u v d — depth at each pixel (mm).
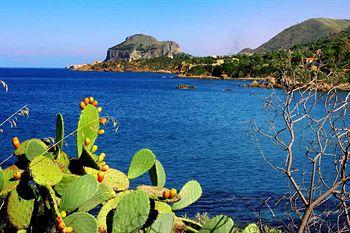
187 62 153750
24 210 2051
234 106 50344
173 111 43469
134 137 25734
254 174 16281
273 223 9047
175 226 2312
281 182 14664
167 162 18969
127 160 19062
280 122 23688
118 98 57688
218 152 21469
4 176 2109
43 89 71125
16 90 67125
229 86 92688
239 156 20219
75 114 35250
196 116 39594
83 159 2312
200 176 16250
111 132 27141
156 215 2299
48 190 2023
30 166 2029
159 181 2641
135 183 13703
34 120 30484
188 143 24266
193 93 71062
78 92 65750
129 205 2109
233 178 15773
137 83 100750
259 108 47906
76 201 2008
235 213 11125
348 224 3207
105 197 2148
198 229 2438
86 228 1988
